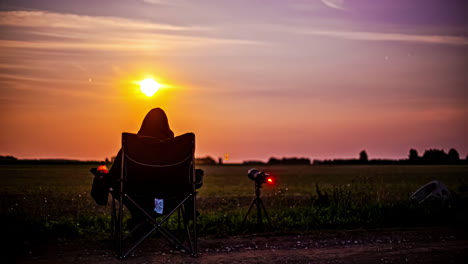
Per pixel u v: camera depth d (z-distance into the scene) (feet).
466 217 25.45
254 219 23.24
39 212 23.07
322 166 204.33
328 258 16.14
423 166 150.00
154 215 17.46
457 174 97.25
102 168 16.75
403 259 16.02
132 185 15.97
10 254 16.03
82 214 24.80
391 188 48.52
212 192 50.44
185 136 16.26
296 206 30.91
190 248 16.58
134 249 16.21
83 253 16.44
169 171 16.07
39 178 58.03
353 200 28.14
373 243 18.89
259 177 21.24
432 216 25.22
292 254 16.74
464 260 15.92
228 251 17.16
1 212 22.02
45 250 16.78
